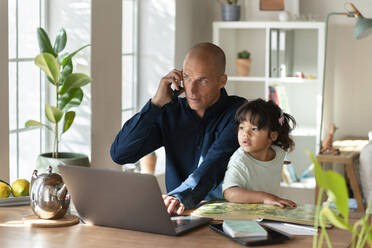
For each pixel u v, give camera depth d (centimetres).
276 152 233
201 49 231
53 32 381
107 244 166
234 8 516
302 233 178
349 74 558
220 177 231
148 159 447
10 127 350
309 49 506
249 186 222
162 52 480
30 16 363
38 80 371
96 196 183
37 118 373
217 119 247
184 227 180
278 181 232
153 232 178
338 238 174
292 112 541
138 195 174
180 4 487
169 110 251
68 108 348
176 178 255
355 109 560
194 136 250
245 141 223
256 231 171
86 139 383
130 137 239
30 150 367
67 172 185
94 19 377
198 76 229
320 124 495
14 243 167
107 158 404
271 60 512
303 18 520
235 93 573
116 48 405
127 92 475
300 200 502
